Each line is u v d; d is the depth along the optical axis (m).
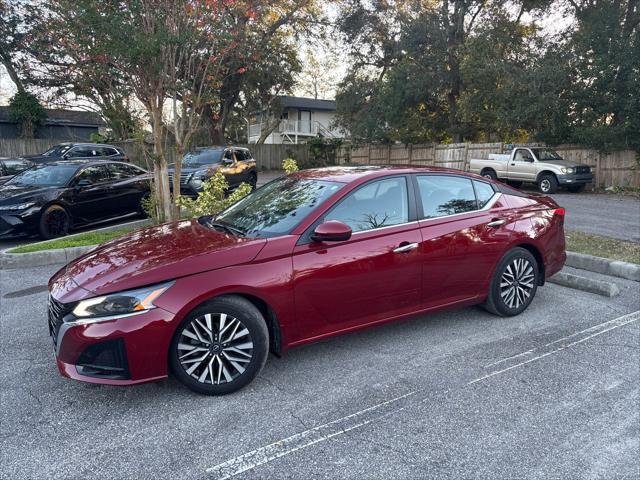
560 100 17.78
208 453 2.83
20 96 26.64
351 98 26.44
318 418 3.17
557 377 3.71
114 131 9.16
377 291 3.98
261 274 3.48
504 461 2.75
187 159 14.77
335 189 4.04
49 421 3.16
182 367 3.34
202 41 8.28
